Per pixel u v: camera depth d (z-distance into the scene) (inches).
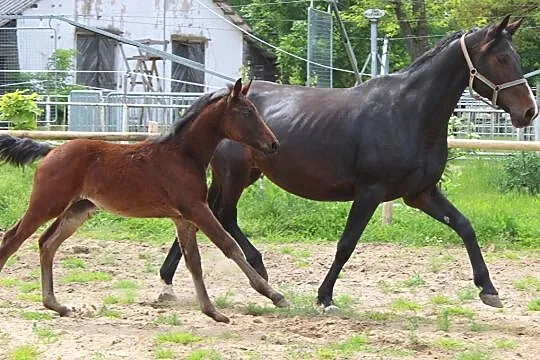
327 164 350.9
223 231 317.7
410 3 1336.1
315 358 276.5
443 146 347.3
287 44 1355.8
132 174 319.6
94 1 1230.3
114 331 308.7
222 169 377.1
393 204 565.0
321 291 350.0
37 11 1214.9
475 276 348.2
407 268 452.1
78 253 475.2
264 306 360.2
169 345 289.4
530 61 1398.9
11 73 1166.3
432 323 334.6
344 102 354.0
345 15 1371.8
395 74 352.5
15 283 395.9
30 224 318.3
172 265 368.8
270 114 367.9
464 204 600.4
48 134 529.0
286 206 554.6
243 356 276.7
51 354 274.7
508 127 850.1
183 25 1264.8
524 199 652.7
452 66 339.6
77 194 321.1
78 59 1222.9
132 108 885.8
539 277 433.7
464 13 1091.3
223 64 1290.6
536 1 1064.2
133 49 1246.3
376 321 335.3
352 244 345.4
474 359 277.7
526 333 321.4
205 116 321.1
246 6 1568.7
